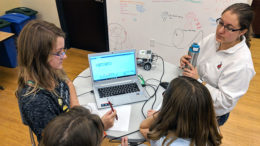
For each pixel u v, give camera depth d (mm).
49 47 912
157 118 966
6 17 3131
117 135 1149
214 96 1323
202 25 2475
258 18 3643
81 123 638
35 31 885
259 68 3072
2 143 1994
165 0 2486
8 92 2648
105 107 1323
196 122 850
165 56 2938
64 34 1009
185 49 2752
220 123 1472
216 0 2256
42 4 3432
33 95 912
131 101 1371
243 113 2338
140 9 2680
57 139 603
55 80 1085
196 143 881
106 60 1466
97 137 671
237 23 1135
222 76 1339
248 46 1326
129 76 1552
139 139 1137
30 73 936
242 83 1248
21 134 2084
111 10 2854
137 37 2943
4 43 2885
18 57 940
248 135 2090
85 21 3443
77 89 1505
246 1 2170
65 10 3441
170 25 2645
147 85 1538
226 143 2010
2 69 3125
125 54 1486
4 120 2238
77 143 612
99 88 1482
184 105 827
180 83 876
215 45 1431
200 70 1559
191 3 2385
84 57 3512
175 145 879
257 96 2580
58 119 661
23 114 919
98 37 3547
